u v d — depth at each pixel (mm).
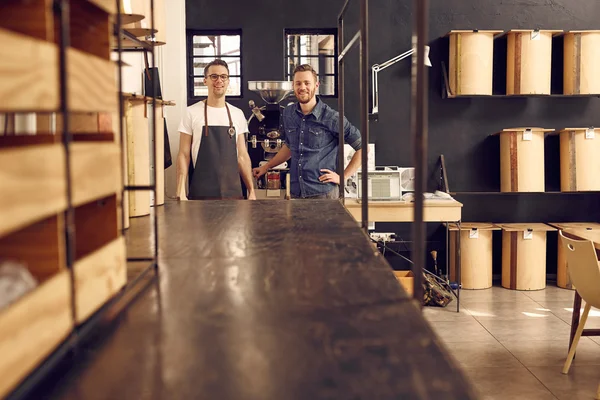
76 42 961
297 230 1764
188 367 741
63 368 745
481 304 5879
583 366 4348
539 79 6266
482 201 6699
